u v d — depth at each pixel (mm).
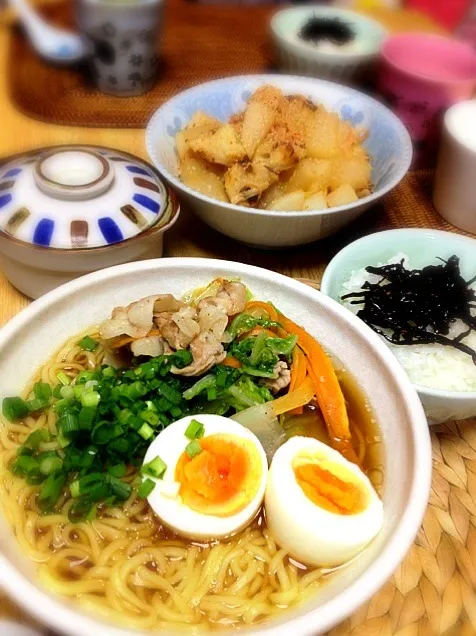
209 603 241
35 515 259
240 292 311
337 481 258
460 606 257
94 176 354
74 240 333
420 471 243
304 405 302
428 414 308
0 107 521
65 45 569
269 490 257
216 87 461
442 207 459
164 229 353
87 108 527
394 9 692
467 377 336
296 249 431
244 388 292
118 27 489
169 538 261
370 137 451
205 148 394
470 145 412
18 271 356
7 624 230
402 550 219
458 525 288
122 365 310
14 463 266
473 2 669
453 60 510
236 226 378
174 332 296
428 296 363
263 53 610
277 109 410
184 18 654
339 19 584
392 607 255
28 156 383
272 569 252
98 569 246
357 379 304
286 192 407
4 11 622
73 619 198
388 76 479
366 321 353
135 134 508
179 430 272
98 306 320
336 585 237
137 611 236
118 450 263
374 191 417
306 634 197
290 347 302
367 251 376
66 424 262
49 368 303
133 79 530
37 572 237
